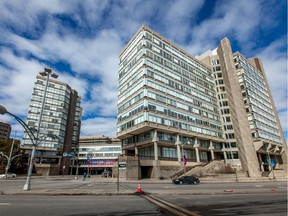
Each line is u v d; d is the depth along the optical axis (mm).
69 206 9820
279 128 79375
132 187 22438
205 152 59062
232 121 63625
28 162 67875
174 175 40469
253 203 10695
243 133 58562
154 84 47031
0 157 58094
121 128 51656
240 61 71438
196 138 53188
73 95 95375
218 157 62750
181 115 50844
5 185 24156
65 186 23672
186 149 52781
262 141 61844
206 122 58625
